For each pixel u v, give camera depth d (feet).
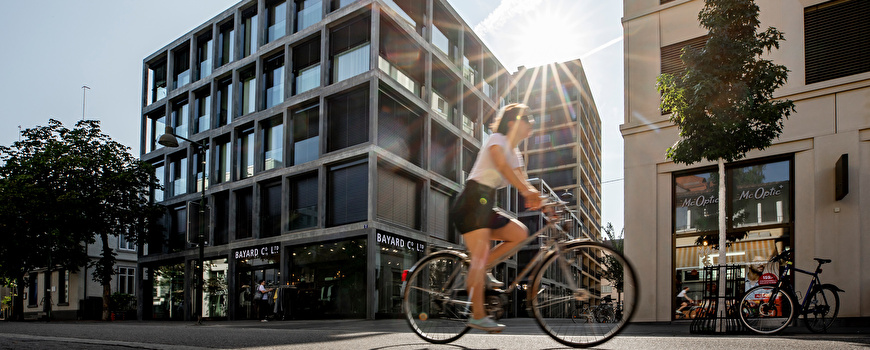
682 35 46.09
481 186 11.58
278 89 87.20
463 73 102.17
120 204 90.99
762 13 42.60
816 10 40.60
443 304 12.57
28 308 132.36
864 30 38.68
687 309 42.09
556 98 226.38
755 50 30.32
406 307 13.15
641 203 45.39
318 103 81.87
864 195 36.52
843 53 39.17
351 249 74.74
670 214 44.21
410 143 84.23
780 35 30.71
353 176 76.79
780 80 30.63
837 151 37.78
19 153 87.25
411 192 83.97
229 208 88.94
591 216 237.66
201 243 64.54
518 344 11.78
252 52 91.71
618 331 10.98
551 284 11.60
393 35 83.25
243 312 84.74
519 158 11.93
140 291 102.06
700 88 29.76
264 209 85.51
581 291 11.35
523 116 11.75
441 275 12.83
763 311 23.82
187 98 101.24
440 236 89.92
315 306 76.33
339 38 82.23
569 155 216.74
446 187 91.25
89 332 19.88
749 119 30.32
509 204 117.39
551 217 11.75
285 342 13.09
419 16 90.68
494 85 116.98
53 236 87.97
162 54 107.04
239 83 92.17
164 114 106.52
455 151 97.45
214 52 96.17
